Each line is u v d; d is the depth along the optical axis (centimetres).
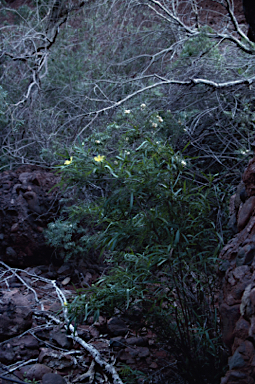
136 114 321
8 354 218
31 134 402
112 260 222
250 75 387
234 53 423
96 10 589
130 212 188
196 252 196
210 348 187
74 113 427
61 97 454
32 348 226
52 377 200
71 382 203
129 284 195
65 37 573
